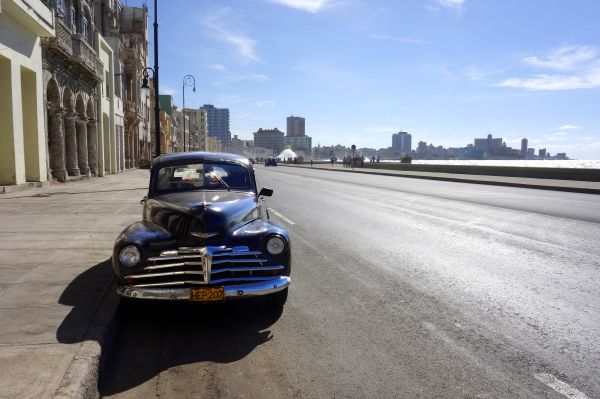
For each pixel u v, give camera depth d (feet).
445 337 14.52
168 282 14.93
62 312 15.19
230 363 12.94
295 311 17.01
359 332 14.99
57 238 28.12
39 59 65.46
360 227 35.81
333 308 17.29
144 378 12.11
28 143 65.26
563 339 14.32
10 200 48.80
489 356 13.16
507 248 27.94
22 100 64.28
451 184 90.02
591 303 17.69
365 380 11.85
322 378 11.98
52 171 77.46
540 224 37.37
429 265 23.70
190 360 13.15
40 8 59.52
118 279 15.24
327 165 285.43
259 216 18.29
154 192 20.13
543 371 12.25
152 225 16.37
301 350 13.71
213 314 16.83
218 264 15.49
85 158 94.43
